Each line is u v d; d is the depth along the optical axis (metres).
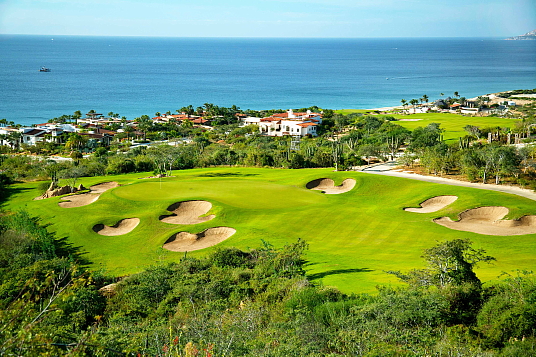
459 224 56.94
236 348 23.30
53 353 14.17
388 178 76.75
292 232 55.34
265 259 43.50
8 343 13.38
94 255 51.03
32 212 63.78
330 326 26.83
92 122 194.88
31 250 49.03
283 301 31.92
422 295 27.91
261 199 66.44
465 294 28.62
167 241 54.53
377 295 31.14
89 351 19.39
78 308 32.53
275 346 24.23
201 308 31.66
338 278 38.28
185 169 104.88
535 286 27.61
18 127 175.62
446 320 26.72
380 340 24.38
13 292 32.22
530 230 53.78
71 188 76.31
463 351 22.67
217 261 44.62
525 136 121.12
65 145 154.25
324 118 183.12
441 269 31.30
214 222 58.22
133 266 48.16
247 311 30.09
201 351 20.50
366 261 44.53
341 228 56.47
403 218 59.06
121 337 23.14
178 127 188.38
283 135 159.88
